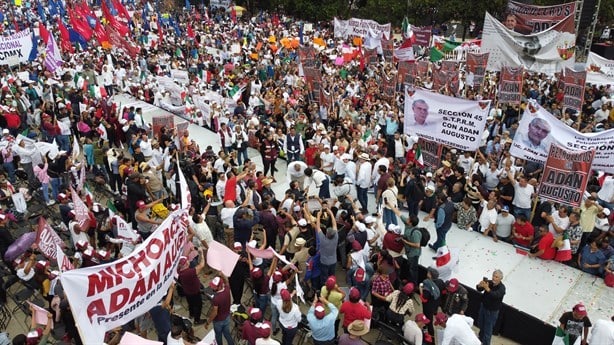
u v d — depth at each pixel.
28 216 13.69
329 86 24.58
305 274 10.68
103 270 6.45
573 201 11.21
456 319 7.96
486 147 17.06
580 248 11.63
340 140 15.87
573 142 12.45
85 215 10.80
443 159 15.39
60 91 22.47
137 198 12.62
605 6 40.81
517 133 13.34
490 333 9.22
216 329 8.73
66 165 14.21
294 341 9.88
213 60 33.22
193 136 19.50
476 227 12.80
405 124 14.01
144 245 6.97
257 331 7.92
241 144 16.97
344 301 9.02
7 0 54.31
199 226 10.52
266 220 11.43
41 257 10.52
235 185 12.31
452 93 22.80
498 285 8.86
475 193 12.80
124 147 19.08
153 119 17.62
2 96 20.84
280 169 17.16
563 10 21.16
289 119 19.33
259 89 24.09
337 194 13.38
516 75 19.00
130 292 6.73
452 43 28.56
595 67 23.95
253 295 10.20
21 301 10.28
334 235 10.17
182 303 10.79
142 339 6.30
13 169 15.41
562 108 21.47
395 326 9.38
